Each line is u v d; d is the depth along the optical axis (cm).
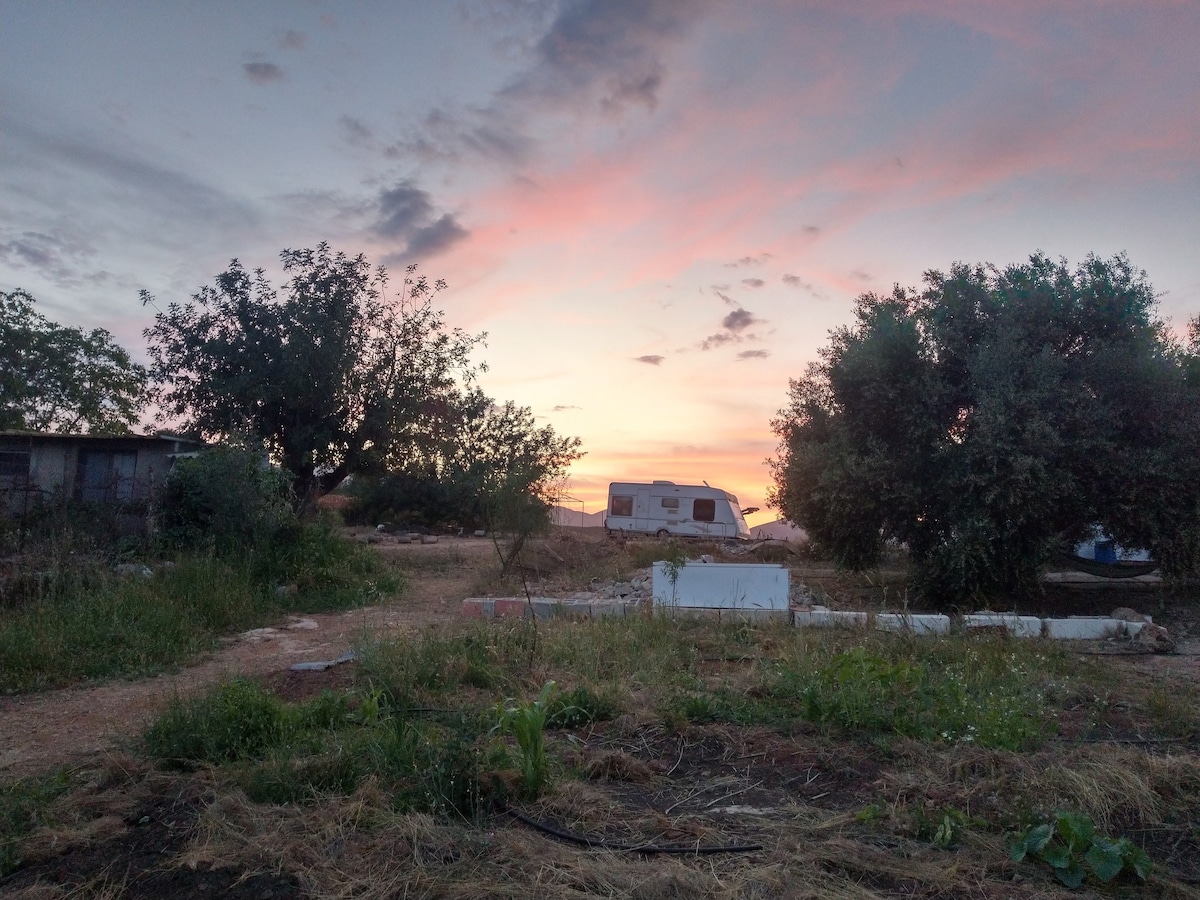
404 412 2133
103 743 595
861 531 1334
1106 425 1188
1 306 2333
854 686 625
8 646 793
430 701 654
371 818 430
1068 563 1444
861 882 377
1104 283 1262
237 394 1991
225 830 417
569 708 610
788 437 1805
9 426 2280
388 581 1435
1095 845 387
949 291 1322
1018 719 574
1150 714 641
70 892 371
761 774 514
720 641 895
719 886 366
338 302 2066
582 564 1770
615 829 432
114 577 1050
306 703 630
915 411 1251
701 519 3112
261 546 1341
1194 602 1316
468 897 360
